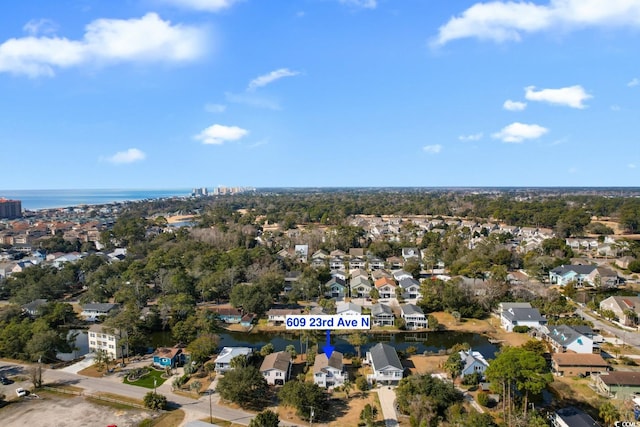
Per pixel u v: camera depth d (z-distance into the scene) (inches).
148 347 3073.3
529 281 4237.2
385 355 2559.1
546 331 3019.2
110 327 2888.8
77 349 2979.8
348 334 3321.9
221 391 2202.3
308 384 2165.4
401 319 3417.8
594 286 4352.9
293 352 2785.4
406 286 4192.9
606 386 2252.7
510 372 1941.4
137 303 3784.5
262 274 4451.3
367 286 4308.6
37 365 2726.4
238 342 3186.5
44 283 4261.8
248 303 3646.7
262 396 2300.7
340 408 2178.9
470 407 2118.6
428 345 3097.9
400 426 2009.1
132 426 2011.6
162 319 3452.3
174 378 2541.8
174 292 4119.1
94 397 2303.2
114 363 2775.6
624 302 3459.6
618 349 2849.4
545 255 5064.0
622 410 2015.3
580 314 3577.8
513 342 3105.3
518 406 2123.5
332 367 2418.8
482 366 2411.4
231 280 4244.6
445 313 3735.2
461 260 5017.2
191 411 2155.5
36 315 3666.3
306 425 2020.2
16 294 4060.0
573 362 2490.2
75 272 4911.4
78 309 4033.0
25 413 2137.1
